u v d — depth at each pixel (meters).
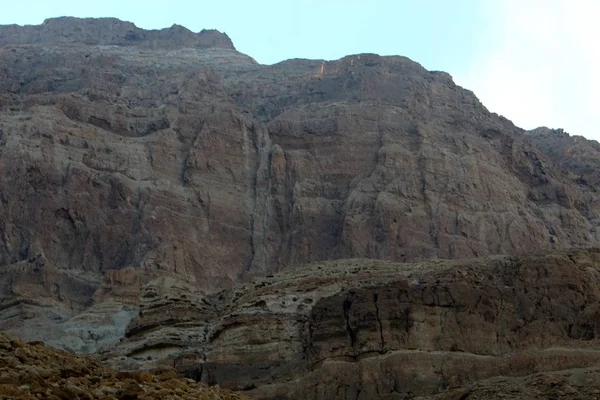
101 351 99.44
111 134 144.50
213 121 147.00
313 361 88.81
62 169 137.25
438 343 87.88
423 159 141.88
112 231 133.00
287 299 96.56
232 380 91.44
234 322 95.00
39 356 46.69
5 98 147.50
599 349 87.12
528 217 140.25
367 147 146.75
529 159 151.88
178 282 104.19
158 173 140.88
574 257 98.19
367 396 84.88
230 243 136.88
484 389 81.06
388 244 131.88
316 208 140.00
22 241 131.00
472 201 139.25
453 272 95.31
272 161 145.00
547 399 79.38
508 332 89.75
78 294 125.38
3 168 134.88
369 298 89.62
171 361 94.19
